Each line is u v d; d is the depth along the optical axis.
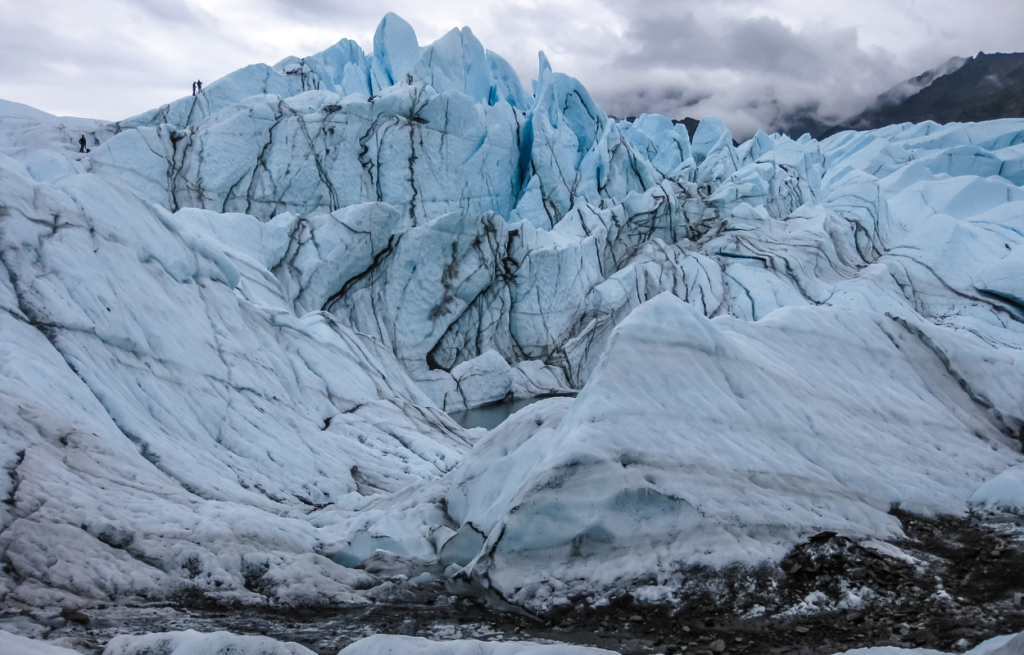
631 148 36.31
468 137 30.86
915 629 4.09
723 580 4.65
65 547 4.79
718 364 6.37
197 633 3.56
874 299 25.89
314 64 34.03
